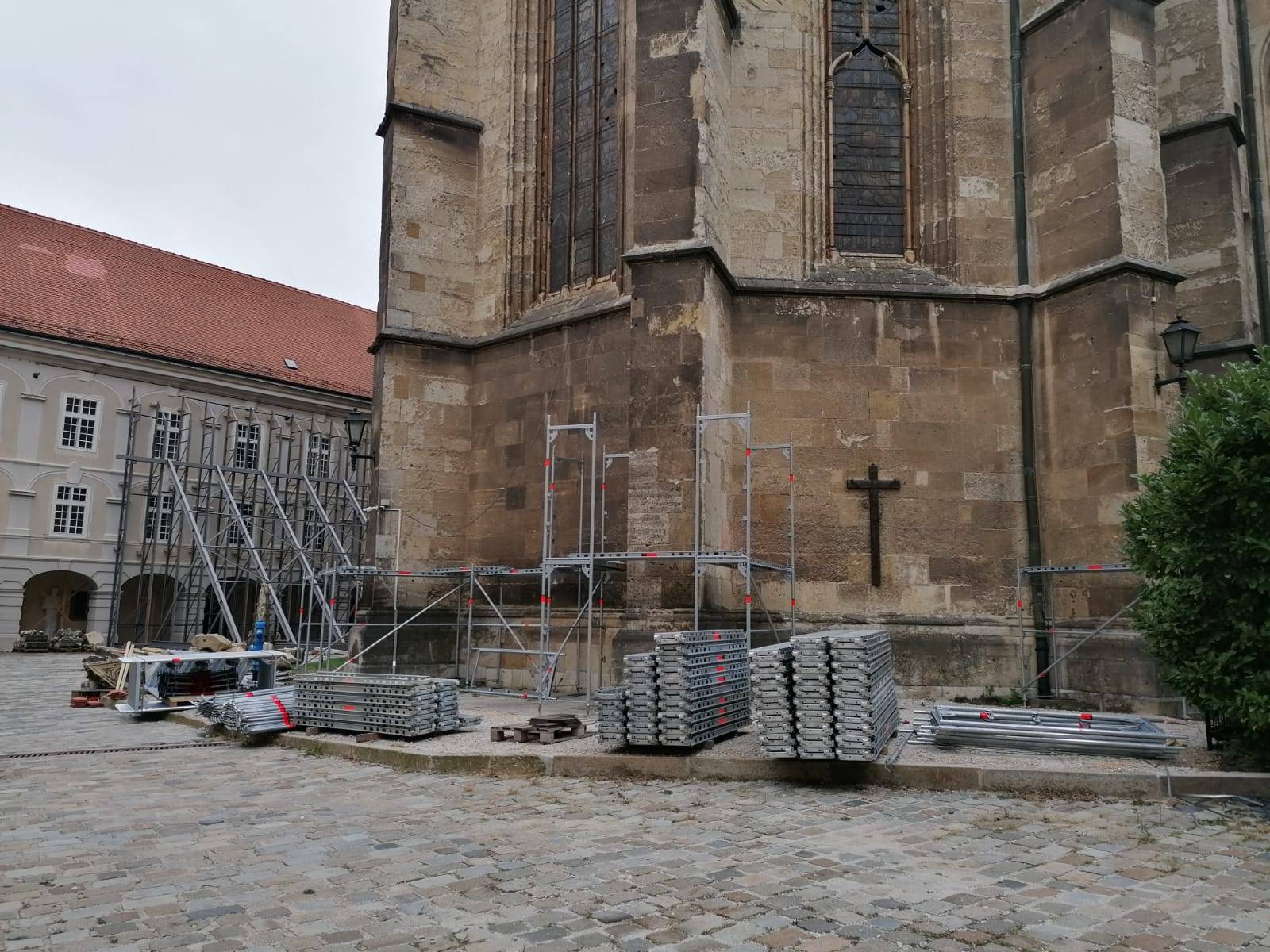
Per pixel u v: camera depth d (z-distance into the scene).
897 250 16.22
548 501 13.68
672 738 9.23
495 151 18.25
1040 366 15.07
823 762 8.83
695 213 13.96
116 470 40.44
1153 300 14.02
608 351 15.62
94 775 9.40
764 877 5.77
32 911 5.16
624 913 5.11
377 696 10.92
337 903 5.29
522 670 15.77
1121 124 14.22
